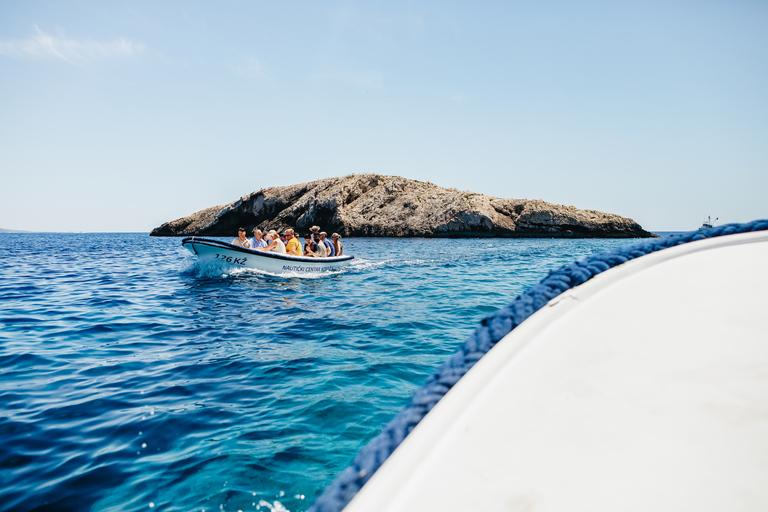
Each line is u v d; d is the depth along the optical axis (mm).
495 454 577
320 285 10086
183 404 3361
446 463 573
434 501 523
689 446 536
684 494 482
